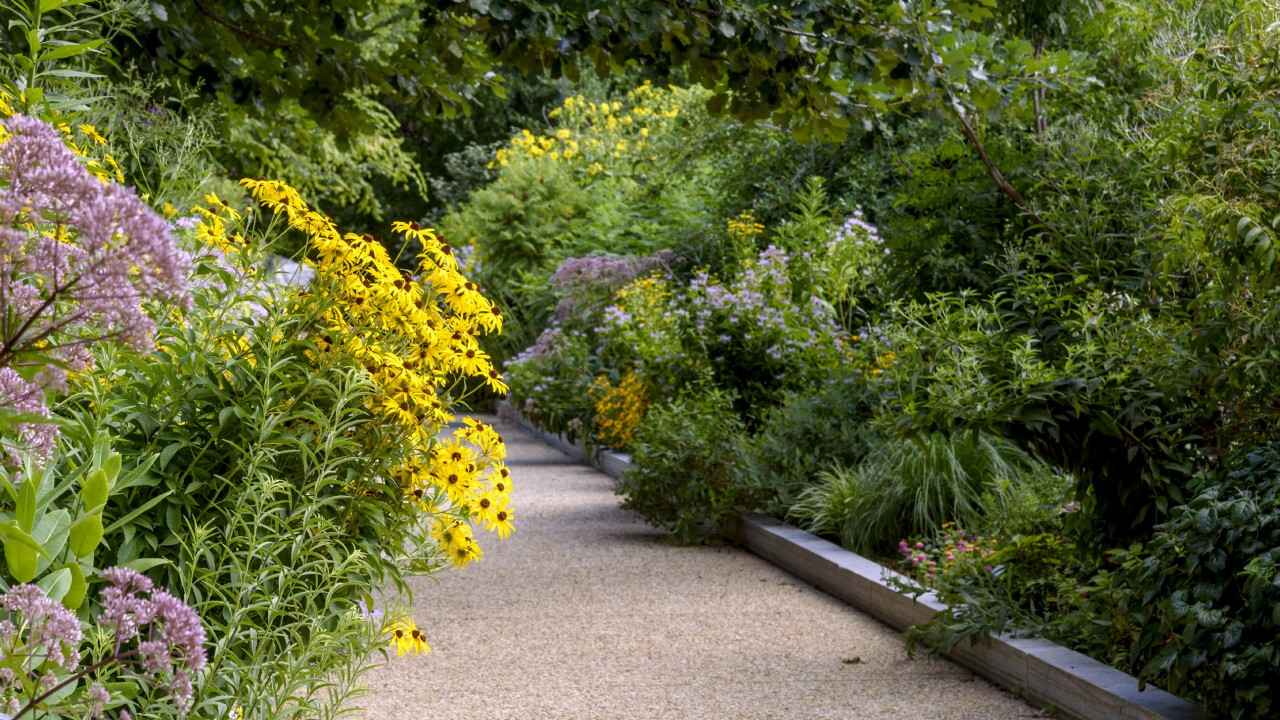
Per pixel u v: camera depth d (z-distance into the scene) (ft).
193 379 10.42
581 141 74.54
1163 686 14.23
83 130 11.06
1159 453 16.11
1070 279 21.15
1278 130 13.78
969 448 25.11
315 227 12.12
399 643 12.32
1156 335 15.71
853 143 42.14
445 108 25.96
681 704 15.65
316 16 24.16
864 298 37.50
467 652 18.30
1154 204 18.40
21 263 5.13
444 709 15.38
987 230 25.20
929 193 25.82
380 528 11.76
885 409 26.55
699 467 27.96
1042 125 25.26
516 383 50.98
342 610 11.12
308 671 10.53
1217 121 14.79
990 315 18.28
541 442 51.93
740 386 33.60
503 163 72.13
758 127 45.52
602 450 42.16
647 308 41.19
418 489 12.44
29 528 6.70
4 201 4.94
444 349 12.62
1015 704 15.57
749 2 19.70
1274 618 11.09
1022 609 17.83
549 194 67.15
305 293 12.00
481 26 21.20
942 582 18.39
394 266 12.32
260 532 10.73
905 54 19.80
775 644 18.88
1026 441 16.62
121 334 5.13
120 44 22.35
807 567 23.79
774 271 36.47
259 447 10.18
